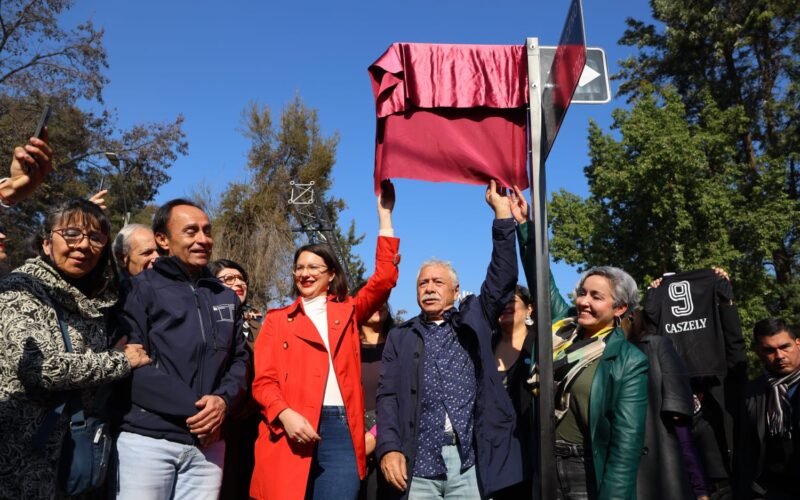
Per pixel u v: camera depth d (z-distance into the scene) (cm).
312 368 352
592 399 320
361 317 388
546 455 279
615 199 1961
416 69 369
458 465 342
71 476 268
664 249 1908
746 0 2241
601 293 343
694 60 2386
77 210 288
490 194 364
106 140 2617
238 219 2830
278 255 2711
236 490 390
